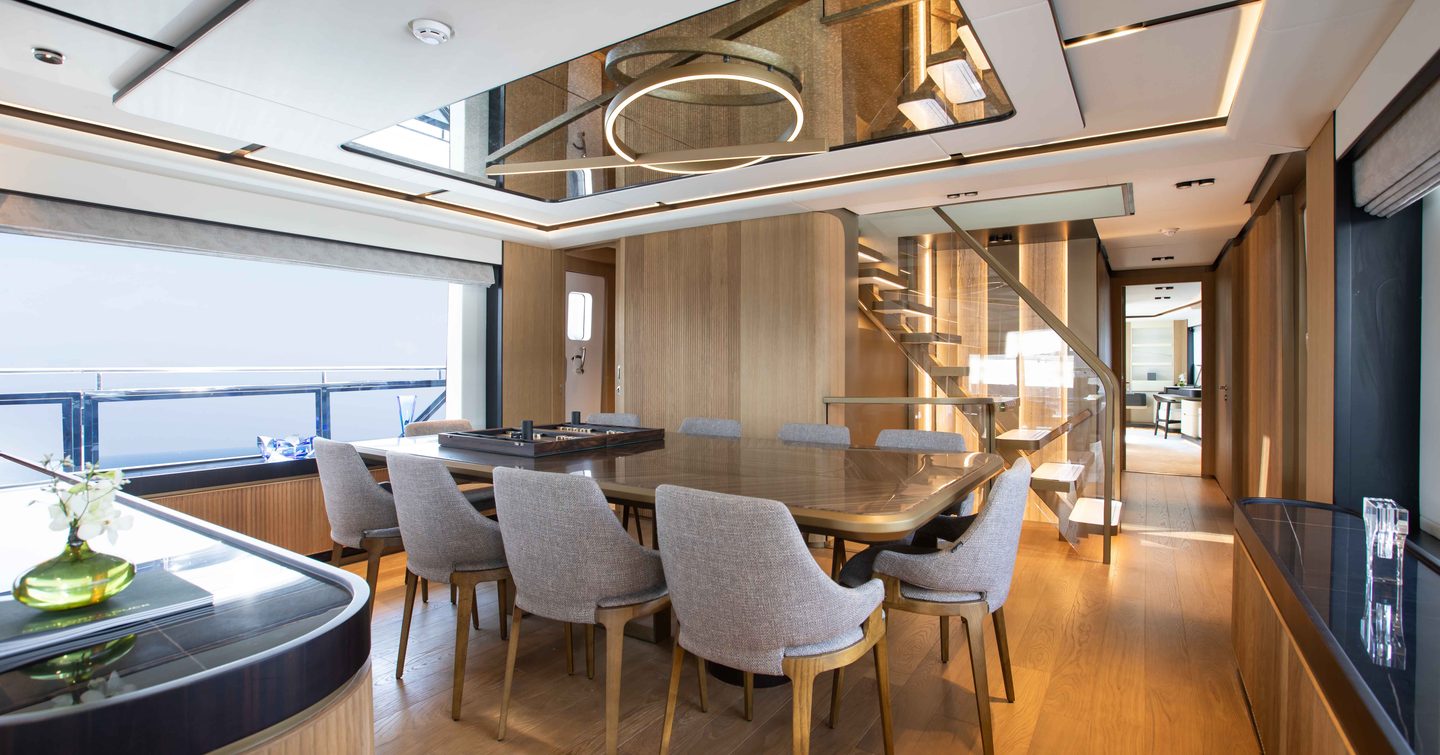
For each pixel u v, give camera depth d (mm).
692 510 1746
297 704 970
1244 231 5664
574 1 2014
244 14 2076
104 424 4402
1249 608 2328
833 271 5004
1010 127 3229
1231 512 5605
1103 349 6574
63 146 3426
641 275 5777
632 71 2680
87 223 3643
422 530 2389
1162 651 2883
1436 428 2582
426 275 5332
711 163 3396
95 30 2207
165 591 1178
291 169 4004
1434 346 2613
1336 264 2842
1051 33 2305
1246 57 2559
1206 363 7359
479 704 2443
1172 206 4855
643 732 2258
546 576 2088
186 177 3971
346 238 4785
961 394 5566
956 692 2543
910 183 4195
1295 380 4273
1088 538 4453
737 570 1704
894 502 1971
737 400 5281
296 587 1201
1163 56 2543
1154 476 7449
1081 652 2881
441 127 3266
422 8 2053
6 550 1406
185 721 866
